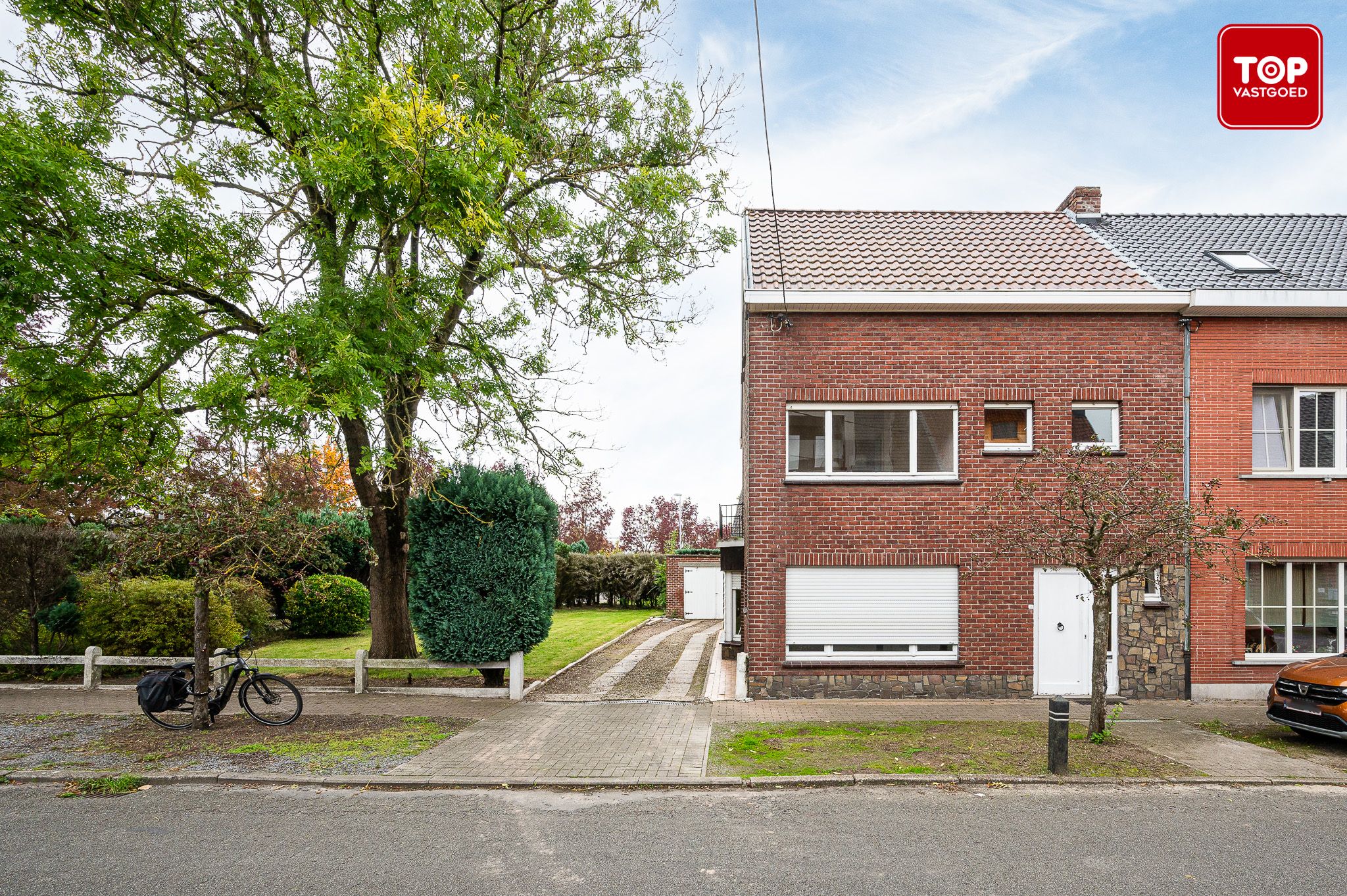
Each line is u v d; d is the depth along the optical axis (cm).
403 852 539
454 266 1116
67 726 909
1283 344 1123
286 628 1816
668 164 1310
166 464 1082
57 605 1292
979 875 499
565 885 483
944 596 1111
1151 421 1114
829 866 512
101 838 564
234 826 590
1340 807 640
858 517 1112
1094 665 841
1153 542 993
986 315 1126
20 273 821
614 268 1281
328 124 948
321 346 895
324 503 1427
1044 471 1103
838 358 1123
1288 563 1121
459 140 960
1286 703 844
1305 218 1480
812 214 1468
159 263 998
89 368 1047
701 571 2606
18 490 1576
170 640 1284
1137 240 1389
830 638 1109
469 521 1117
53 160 852
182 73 1063
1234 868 511
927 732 887
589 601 3186
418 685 1206
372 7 1070
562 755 786
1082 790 682
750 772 724
